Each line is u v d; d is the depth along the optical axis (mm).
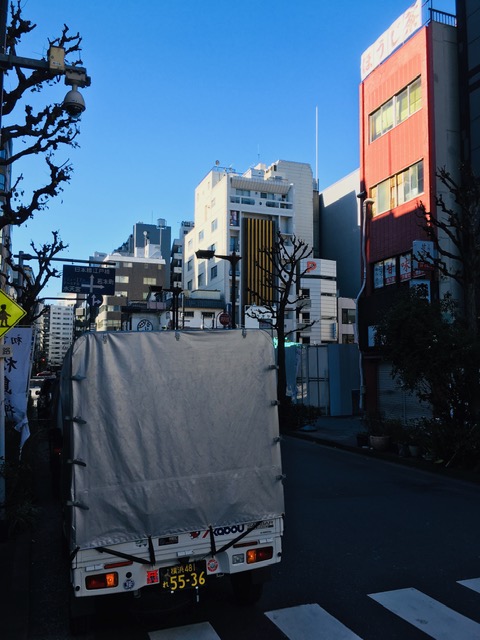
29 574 6043
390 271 22312
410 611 4918
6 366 10594
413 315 12211
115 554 4152
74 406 4203
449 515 8453
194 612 4961
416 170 20875
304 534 7418
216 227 73500
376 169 23422
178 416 4461
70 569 4215
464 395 12438
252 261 67312
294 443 18109
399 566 6125
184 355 4555
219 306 66625
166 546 4305
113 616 4930
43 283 22578
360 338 23531
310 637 4434
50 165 10453
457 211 19516
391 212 22203
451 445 12219
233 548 4539
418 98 20859
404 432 14430
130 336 4430
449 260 18969
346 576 5816
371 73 23828
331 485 10883
